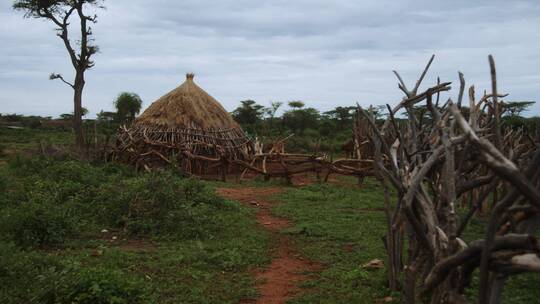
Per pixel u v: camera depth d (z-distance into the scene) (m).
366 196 13.15
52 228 7.93
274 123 42.62
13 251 6.52
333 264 7.24
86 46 24.14
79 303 5.08
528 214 3.04
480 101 5.21
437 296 3.56
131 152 17.84
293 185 15.71
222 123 19.31
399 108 4.96
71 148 20.44
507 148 6.71
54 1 23.31
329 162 15.57
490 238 2.68
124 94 44.91
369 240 8.48
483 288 2.76
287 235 8.97
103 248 7.66
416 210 4.04
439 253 3.51
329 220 10.12
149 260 7.16
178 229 8.72
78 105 24.09
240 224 9.71
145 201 9.20
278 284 6.46
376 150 5.12
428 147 5.14
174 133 17.94
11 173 15.19
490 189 3.92
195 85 19.84
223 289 6.13
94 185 12.09
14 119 62.59
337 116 45.56
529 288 5.98
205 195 11.23
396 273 5.83
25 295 5.27
